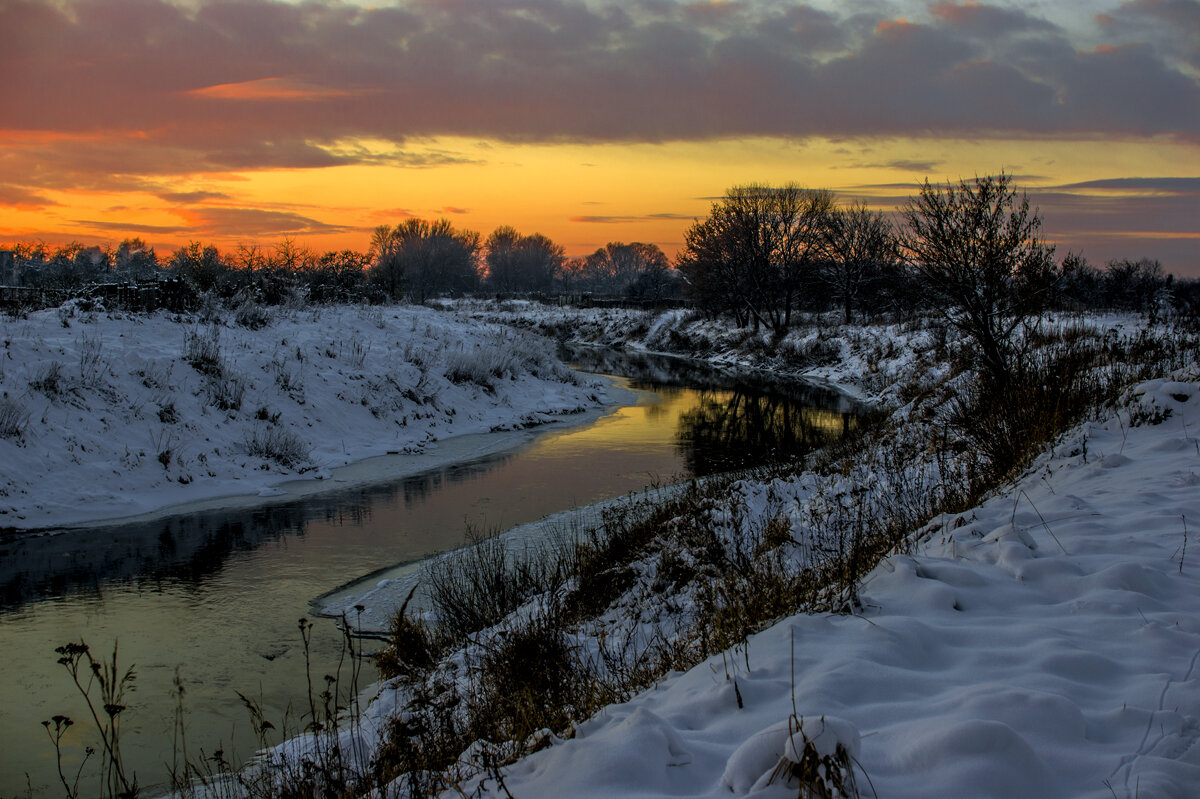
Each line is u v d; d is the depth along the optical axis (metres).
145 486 13.45
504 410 23.41
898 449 11.47
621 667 5.41
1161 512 5.27
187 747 6.09
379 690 6.79
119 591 9.51
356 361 21.12
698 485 13.77
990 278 12.02
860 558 5.49
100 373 15.06
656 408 26.61
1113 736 2.74
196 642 8.11
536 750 3.41
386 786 4.18
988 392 11.20
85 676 7.34
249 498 13.85
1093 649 3.46
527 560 10.04
